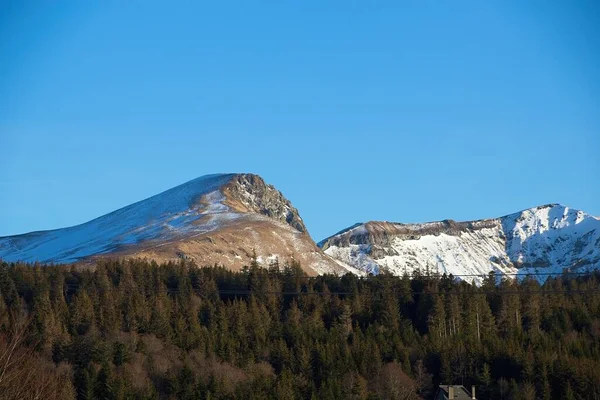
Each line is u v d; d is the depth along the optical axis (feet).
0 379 286.87
